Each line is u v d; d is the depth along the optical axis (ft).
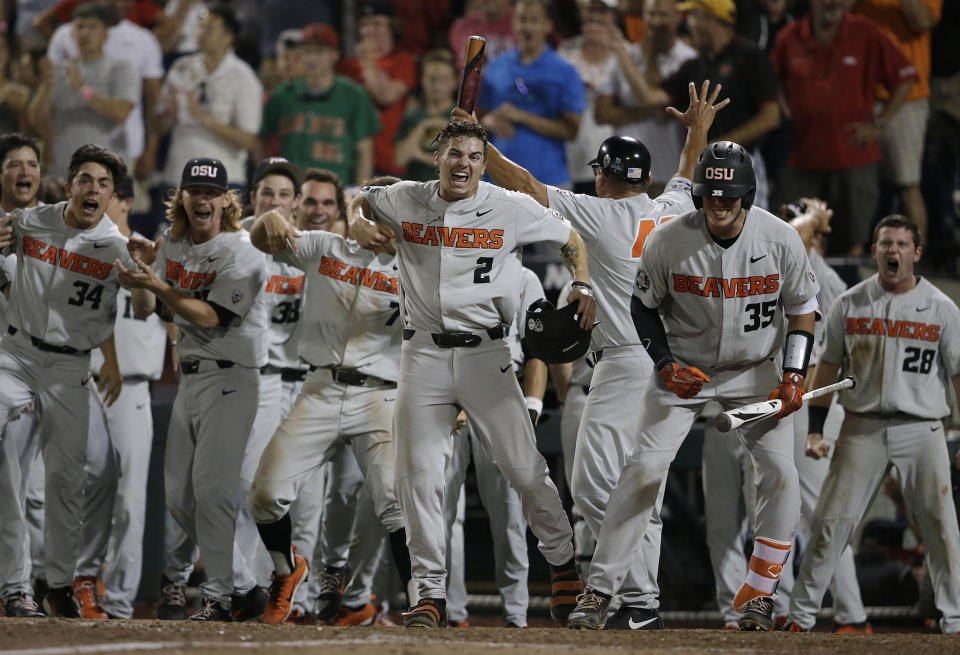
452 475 71.97
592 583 54.75
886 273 69.05
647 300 55.11
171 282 64.75
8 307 67.15
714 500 74.79
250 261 64.18
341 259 62.95
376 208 55.62
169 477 66.59
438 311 54.49
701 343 55.36
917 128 102.78
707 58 98.89
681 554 90.48
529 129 102.17
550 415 88.38
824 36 100.73
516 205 54.95
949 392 88.17
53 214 65.87
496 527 73.51
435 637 47.14
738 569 74.38
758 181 99.25
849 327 69.56
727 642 47.29
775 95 98.48
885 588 86.33
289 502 61.82
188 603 92.58
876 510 93.45
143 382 78.02
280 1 116.47
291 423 62.13
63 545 66.33
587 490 59.88
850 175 100.12
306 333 63.67
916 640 49.01
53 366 65.62
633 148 60.64
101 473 71.00
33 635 45.11
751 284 53.78
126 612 76.64
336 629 49.96
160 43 117.70
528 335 55.62
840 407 77.77
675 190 63.36
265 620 62.39
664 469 55.11
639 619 56.65
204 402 64.49
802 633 52.08
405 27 115.65
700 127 64.39
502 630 51.06
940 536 68.54
